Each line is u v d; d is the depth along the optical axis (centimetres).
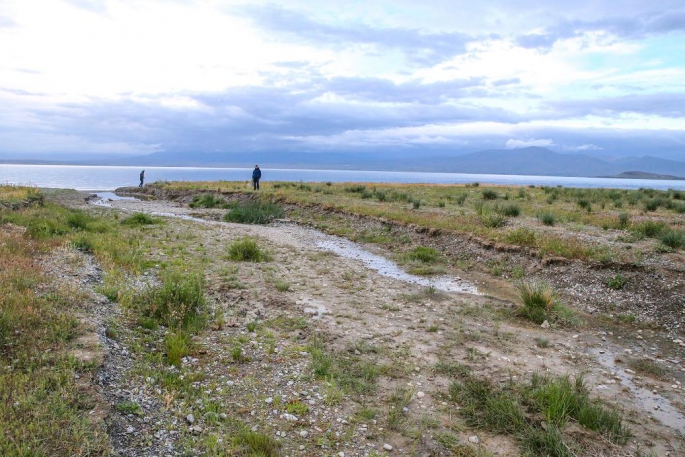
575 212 2373
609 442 545
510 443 538
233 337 792
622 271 1224
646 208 2539
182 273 1216
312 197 3167
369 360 743
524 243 1537
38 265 1004
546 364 769
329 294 1131
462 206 2666
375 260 1631
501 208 2316
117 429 475
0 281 795
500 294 1221
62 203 3139
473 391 646
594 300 1131
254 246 1503
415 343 834
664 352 857
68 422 456
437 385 673
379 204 2769
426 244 1789
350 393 630
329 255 1647
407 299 1123
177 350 674
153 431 489
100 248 1358
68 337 651
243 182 5081
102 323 741
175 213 2925
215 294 1055
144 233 1883
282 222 2559
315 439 515
